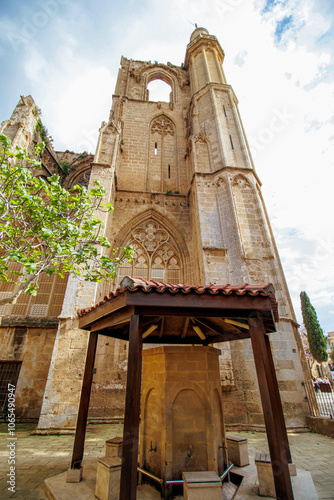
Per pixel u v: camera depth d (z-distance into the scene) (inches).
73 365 369.4
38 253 265.4
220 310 168.2
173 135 823.1
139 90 924.0
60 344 380.8
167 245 620.1
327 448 270.8
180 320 228.2
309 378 430.9
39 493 171.0
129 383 143.1
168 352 190.4
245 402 371.9
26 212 262.5
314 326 1080.2
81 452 189.6
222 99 700.0
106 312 182.9
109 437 315.3
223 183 544.4
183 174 735.7
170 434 172.1
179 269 595.2
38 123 722.8
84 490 167.6
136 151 757.9
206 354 194.1
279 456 134.1
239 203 515.8
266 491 160.6
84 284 426.0
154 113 850.8
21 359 462.6
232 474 195.3
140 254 600.1
